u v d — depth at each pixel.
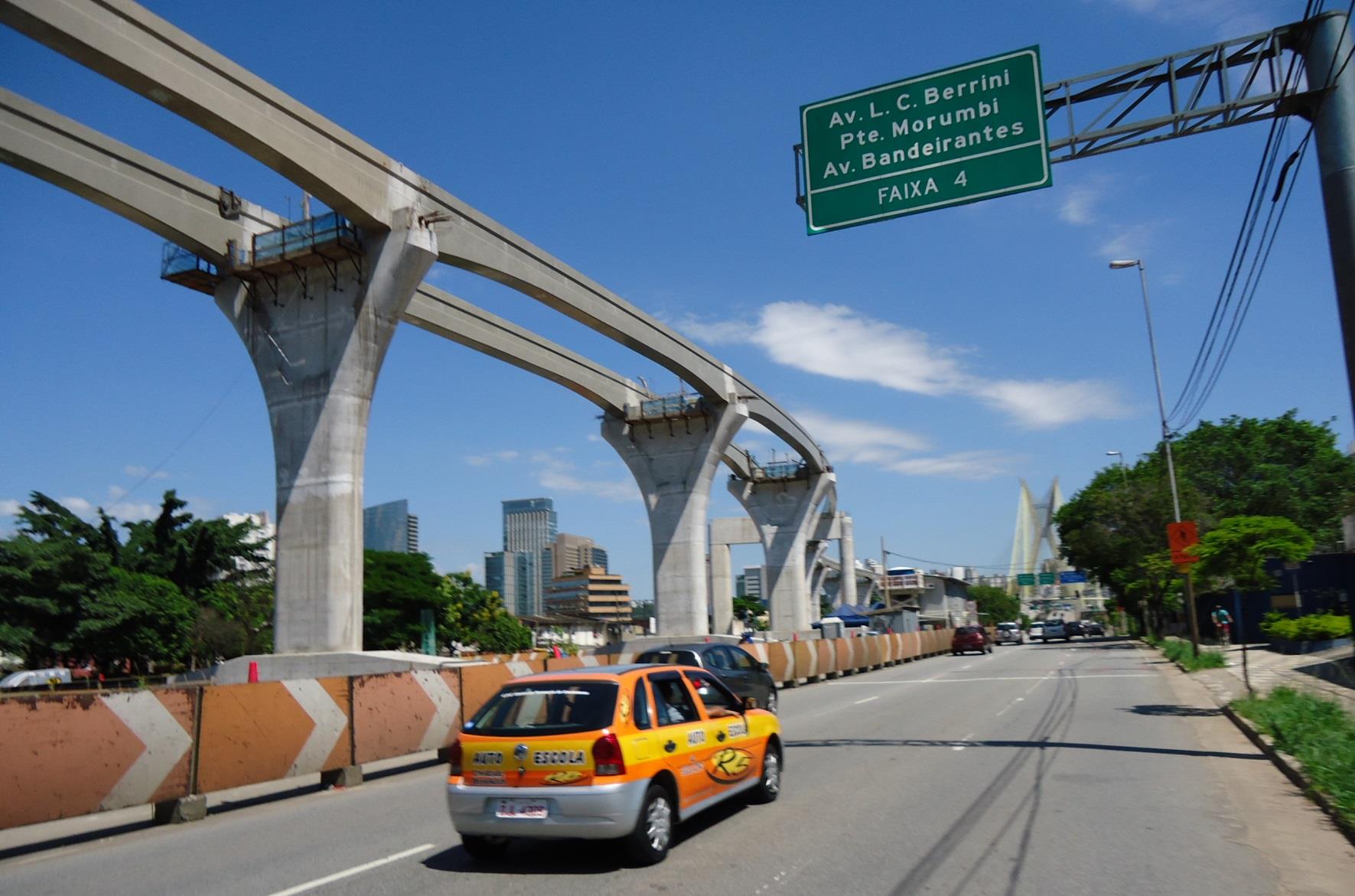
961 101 12.27
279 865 8.02
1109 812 8.91
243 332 31.06
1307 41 10.81
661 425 53.75
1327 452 58.88
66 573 41.03
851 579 96.75
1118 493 52.22
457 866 7.70
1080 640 73.19
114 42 21.56
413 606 64.62
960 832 8.14
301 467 29.38
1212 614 45.09
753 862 7.35
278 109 25.56
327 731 12.39
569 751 7.23
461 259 32.44
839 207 12.66
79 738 9.41
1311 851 7.38
